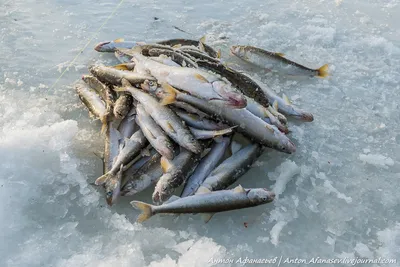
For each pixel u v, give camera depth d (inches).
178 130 41.4
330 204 41.3
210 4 60.7
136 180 40.4
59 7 58.7
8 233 38.8
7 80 48.6
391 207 41.3
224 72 46.8
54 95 47.7
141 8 59.3
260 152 43.1
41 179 41.5
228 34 55.6
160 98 42.9
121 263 37.5
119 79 45.4
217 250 38.5
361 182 42.7
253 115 42.8
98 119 45.4
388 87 50.2
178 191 41.3
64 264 37.5
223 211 40.1
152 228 39.4
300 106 48.2
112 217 39.7
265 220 40.3
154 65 44.4
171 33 55.4
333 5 61.1
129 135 43.3
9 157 42.3
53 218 39.8
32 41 53.4
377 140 45.6
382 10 60.1
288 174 42.4
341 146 45.1
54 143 43.4
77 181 41.6
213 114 42.5
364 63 52.7
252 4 61.1
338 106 48.3
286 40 55.3
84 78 47.6
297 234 39.8
